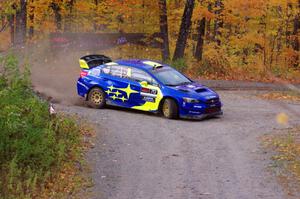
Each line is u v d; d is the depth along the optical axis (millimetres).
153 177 11445
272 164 12180
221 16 30625
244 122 17109
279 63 34188
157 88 17969
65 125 14164
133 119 17391
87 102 19484
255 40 32000
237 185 10883
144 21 33062
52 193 10203
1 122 11328
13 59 14633
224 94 23500
